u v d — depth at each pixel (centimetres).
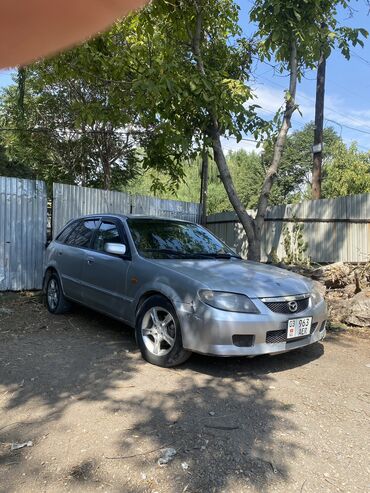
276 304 441
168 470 285
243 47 885
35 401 381
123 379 431
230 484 273
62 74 795
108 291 552
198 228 636
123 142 1609
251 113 792
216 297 426
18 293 852
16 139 1550
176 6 748
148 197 1112
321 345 572
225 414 365
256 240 823
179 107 768
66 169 1658
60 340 557
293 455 308
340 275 807
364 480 283
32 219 885
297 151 4016
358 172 2791
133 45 759
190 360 487
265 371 466
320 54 776
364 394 417
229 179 833
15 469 283
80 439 320
